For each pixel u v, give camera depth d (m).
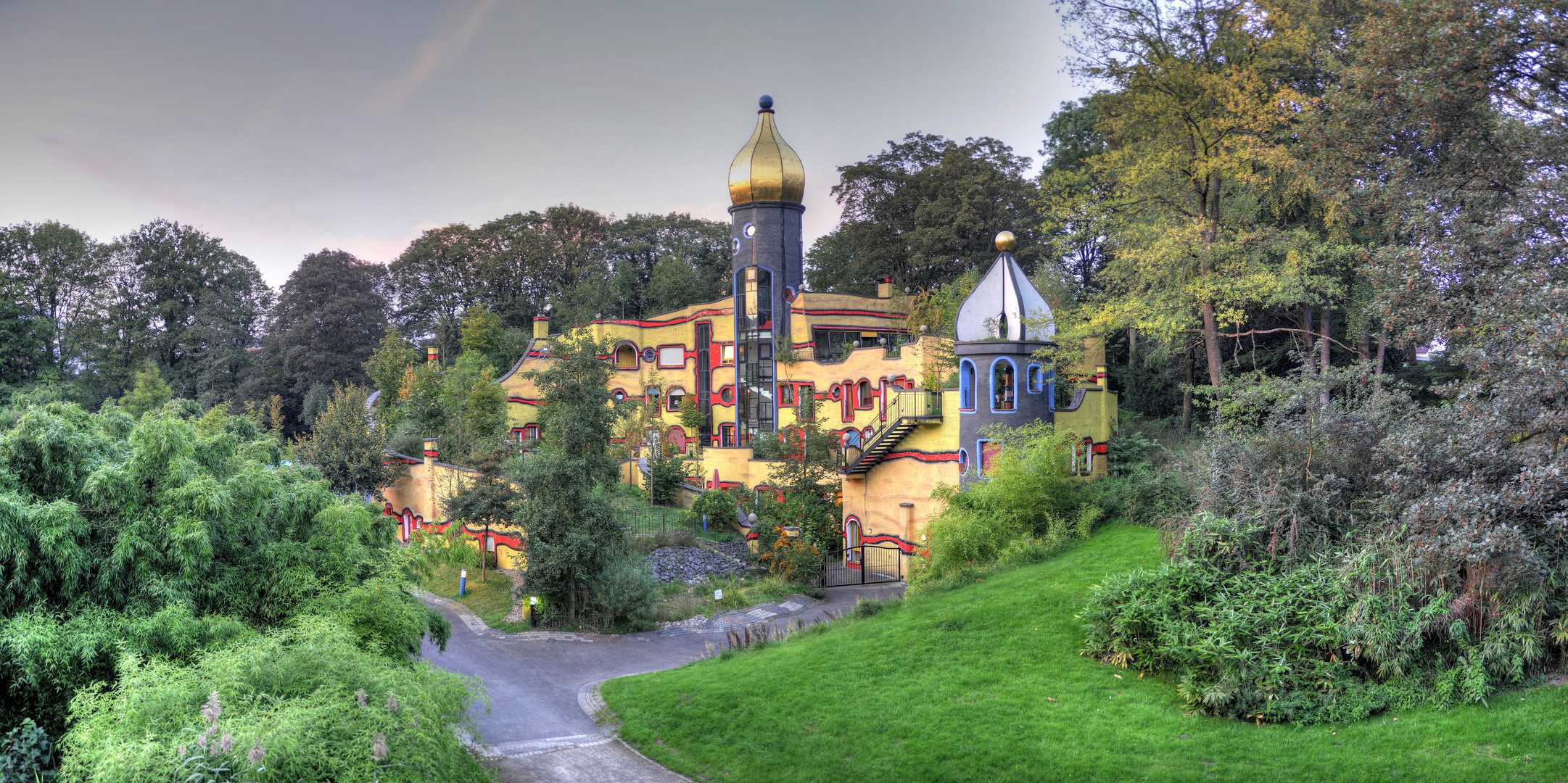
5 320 56.66
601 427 28.17
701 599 29.62
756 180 47.81
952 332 37.41
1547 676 12.29
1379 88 18.53
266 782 8.58
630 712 17.27
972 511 26.62
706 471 43.41
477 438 41.53
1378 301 16.84
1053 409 30.95
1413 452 14.15
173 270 71.50
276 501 14.99
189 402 21.77
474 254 75.62
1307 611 13.82
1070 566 21.61
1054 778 12.38
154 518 12.46
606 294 66.00
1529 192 14.97
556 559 26.59
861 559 33.09
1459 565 13.18
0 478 11.93
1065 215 31.09
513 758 15.42
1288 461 16.80
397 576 15.84
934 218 51.78
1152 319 29.00
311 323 65.81
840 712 15.54
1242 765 11.88
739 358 48.97
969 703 15.17
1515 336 13.38
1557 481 12.06
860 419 43.38
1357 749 11.71
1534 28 16.14
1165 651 14.67
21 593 11.27
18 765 10.24
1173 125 28.80
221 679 9.84
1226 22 26.92
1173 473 26.34
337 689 10.21
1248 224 29.41
